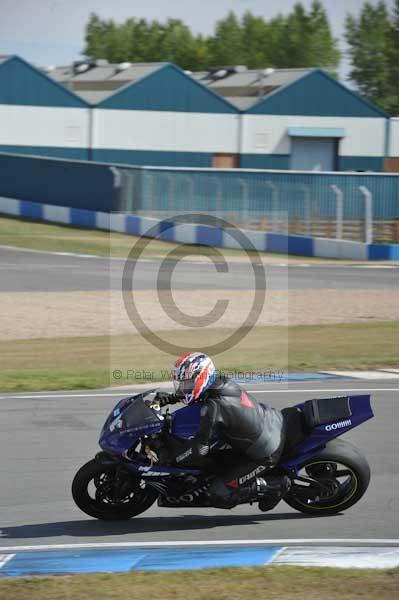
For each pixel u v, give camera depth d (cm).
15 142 15488
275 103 17062
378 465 2953
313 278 8200
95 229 11362
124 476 2408
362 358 4866
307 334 5506
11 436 3231
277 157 17212
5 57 15712
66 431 3309
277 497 2391
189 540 2283
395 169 18100
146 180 11188
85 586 1886
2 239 10400
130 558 2131
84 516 2469
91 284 7456
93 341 5166
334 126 17512
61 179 12150
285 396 3925
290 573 1981
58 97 15712
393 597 1814
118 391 4000
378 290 7544
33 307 6259
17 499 2581
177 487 2369
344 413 2452
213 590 1859
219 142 16812
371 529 2373
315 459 2427
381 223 11356
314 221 11306
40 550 2194
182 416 2397
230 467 2375
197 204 11156
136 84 16138
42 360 4641
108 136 16088
